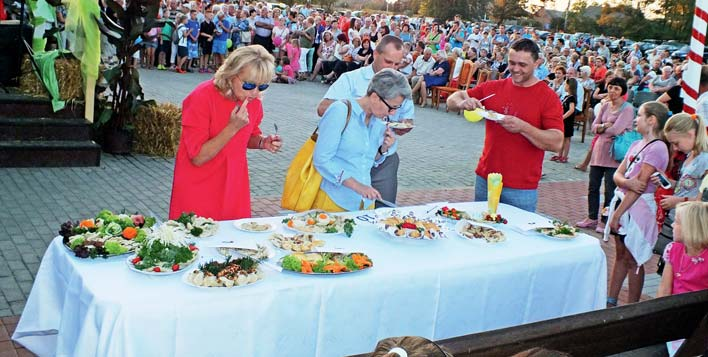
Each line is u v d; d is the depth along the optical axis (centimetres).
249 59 336
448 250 349
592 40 3334
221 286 269
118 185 728
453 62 1794
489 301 343
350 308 295
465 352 238
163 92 1409
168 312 252
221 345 266
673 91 934
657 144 470
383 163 468
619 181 483
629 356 448
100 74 870
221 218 375
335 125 386
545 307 371
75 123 803
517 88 462
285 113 1355
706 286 369
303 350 288
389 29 2241
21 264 486
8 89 831
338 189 408
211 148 353
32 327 308
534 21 5531
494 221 406
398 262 322
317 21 2203
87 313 251
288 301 279
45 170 758
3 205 615
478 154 1144
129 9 843
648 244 474
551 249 366
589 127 1672
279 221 371
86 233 307
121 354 246
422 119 1530
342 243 345
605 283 396
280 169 880
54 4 828
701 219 364
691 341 316
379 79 377
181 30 1825
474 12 5562
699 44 673
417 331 320
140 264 277
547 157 1216
